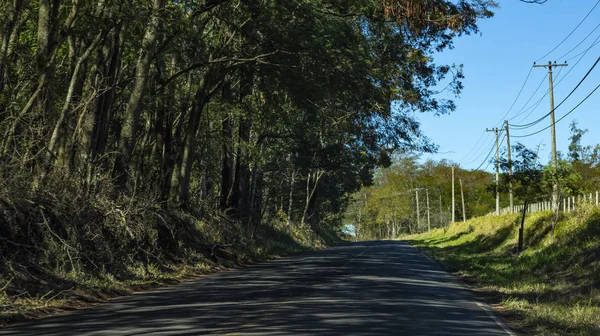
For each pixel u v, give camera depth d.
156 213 24.25
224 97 32.81
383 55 29.64
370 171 67.06
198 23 26.09
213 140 38.22
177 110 32.91
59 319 12.10
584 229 29.17
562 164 34.47
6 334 10.34
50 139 19.52
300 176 65.19
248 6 24.94
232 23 25.52
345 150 52.62
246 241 35.41
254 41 26.55
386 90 31.05
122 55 25.52
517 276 23.58
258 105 33.03
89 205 19.33
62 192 18.56
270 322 11.28
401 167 135.50
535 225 39.47
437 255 41.16
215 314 12.35
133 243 21.30
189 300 14.96
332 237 91.19
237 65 28.45
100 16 20.59
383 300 15.09
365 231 159.00
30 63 20.28
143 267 20.30
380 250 48.94
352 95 29.72
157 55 24.67
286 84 26.88
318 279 20.91
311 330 10.42
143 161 29.69
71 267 16.73
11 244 15.56
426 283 20.73
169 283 19.95
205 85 29.94
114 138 31.53
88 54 20.44
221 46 27.47
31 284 14.60
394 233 143.88
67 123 20.61
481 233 54.50
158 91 25.97
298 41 24.89
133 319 11.80
